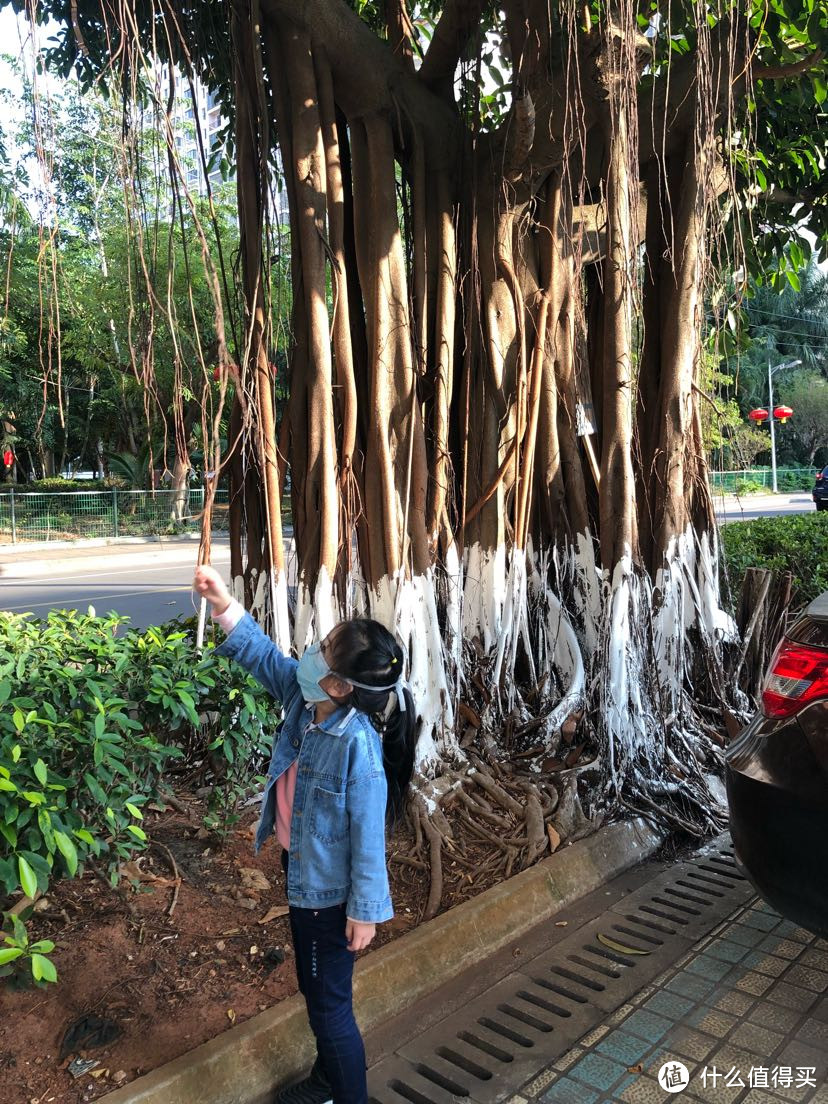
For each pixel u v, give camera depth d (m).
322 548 4.17
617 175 4.50
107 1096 2.18
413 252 4.65
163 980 2.70
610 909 3.45
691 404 5.09
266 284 4.27
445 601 4.58
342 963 2.15
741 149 5.67
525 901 3.33
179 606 11.55
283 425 4.46
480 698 4.63
